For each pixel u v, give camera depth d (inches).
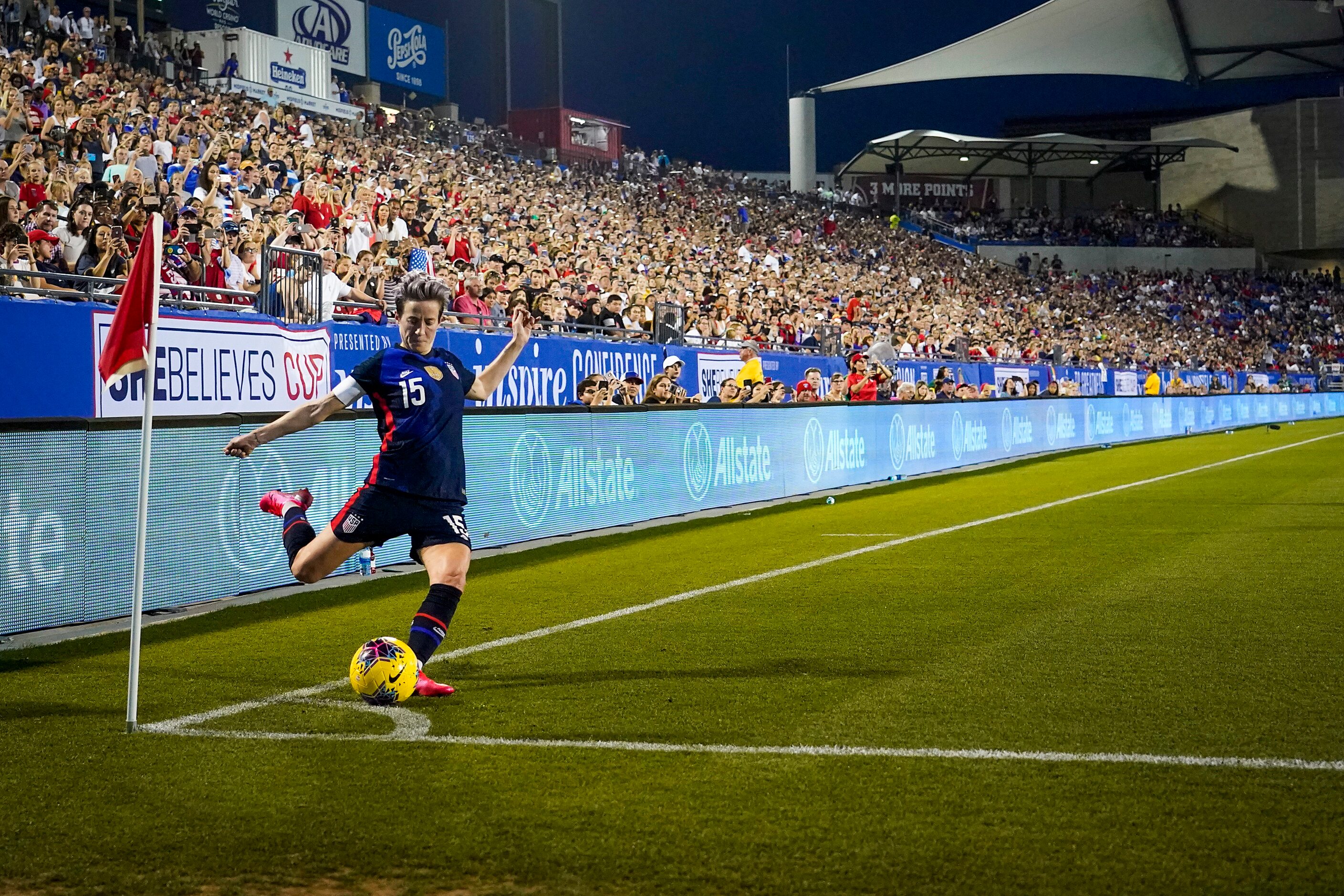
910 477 729.6
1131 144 2129.7
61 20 940.6
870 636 245.9
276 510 207.2
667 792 146.9
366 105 1357.0
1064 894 114.9
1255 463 765.3
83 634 265.1
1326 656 217.8
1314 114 2324.1
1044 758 157.8
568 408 443.5
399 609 295.6
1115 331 1754.4
